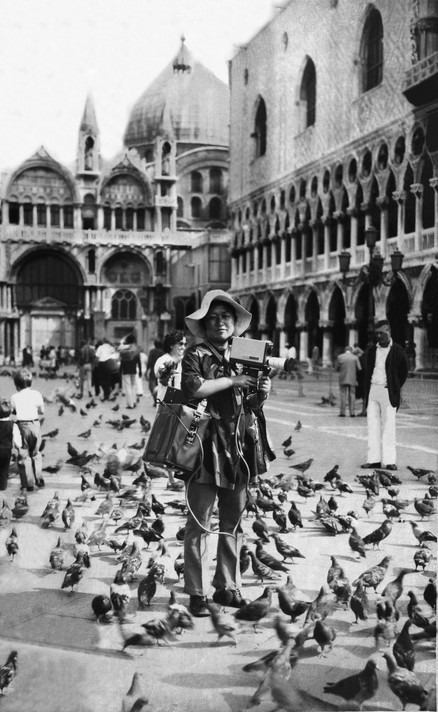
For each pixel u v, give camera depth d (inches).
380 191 1412.4
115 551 288.2
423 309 1289.4
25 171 2834.6
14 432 402.6
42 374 1818.4
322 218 1600.6
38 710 171.5
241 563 247.1
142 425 669.9
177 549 291.6
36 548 290.5
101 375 1037.2
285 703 169.6
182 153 3171.8
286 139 1678.2
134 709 171.3
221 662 192.7
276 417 791.1
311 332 1731.1
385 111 1359.5
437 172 1248.2
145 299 2923.2
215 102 3206.2
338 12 1342.3
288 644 186.2
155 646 201.2
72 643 200.7
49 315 2913.4
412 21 1236.5
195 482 219.0
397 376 465.7
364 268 1337.4
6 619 217.9
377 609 204.5
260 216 1836.9
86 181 2883.9
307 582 252.5
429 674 189.3
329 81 1473.9
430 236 1274.6
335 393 1150.3
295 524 317.1
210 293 225.5
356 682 171.2
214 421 218.1
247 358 217.0
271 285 1815.9
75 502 370.9
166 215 2952.8
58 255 2901.1
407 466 439.2
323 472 467.8
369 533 314.8
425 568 267.6
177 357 394.3
